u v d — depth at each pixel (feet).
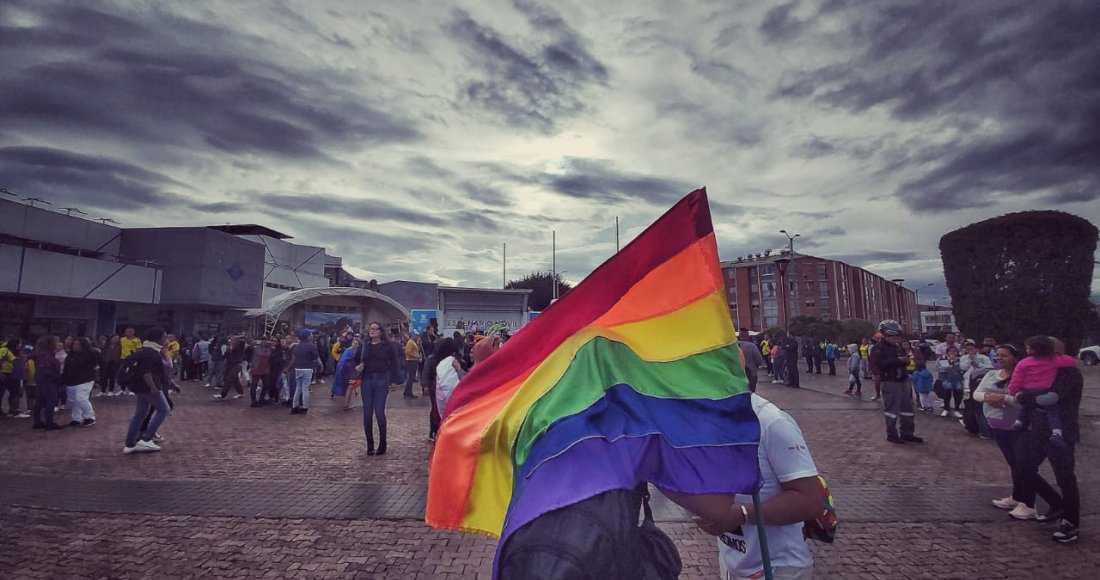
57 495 18.62
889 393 28.35
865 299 261.24
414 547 14.34
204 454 24.99
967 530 15.75
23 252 71.41
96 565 13.29
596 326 4.67
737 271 236.02
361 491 19.10
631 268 5.01
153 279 89.66
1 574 12.79
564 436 3.54
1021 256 52.90
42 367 31.81
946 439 29.14
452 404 5.09
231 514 16.74
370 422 24.81
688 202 5.01
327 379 63.87
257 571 12.96
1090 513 17.30
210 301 92.79
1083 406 41.04
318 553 13.97
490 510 4.19
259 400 42.45
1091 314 52.85
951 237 58.29
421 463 23.13
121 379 25.21
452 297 69.46
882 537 15.20
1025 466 16.20
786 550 5.94
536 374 4.42
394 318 108.06
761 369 79.25
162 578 12.63
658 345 4.55
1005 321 53.47
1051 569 13.32
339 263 181.98
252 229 135.23
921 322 394.52
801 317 140.56
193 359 60.80
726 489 3.82
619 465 3.43
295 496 18.52
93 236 87.35
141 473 21.58
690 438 3.96
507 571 3.04
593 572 2.86
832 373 75.41
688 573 12.72
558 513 3.09
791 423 5.77
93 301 84.02
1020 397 16.05
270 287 126.21
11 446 26.91
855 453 25.75
